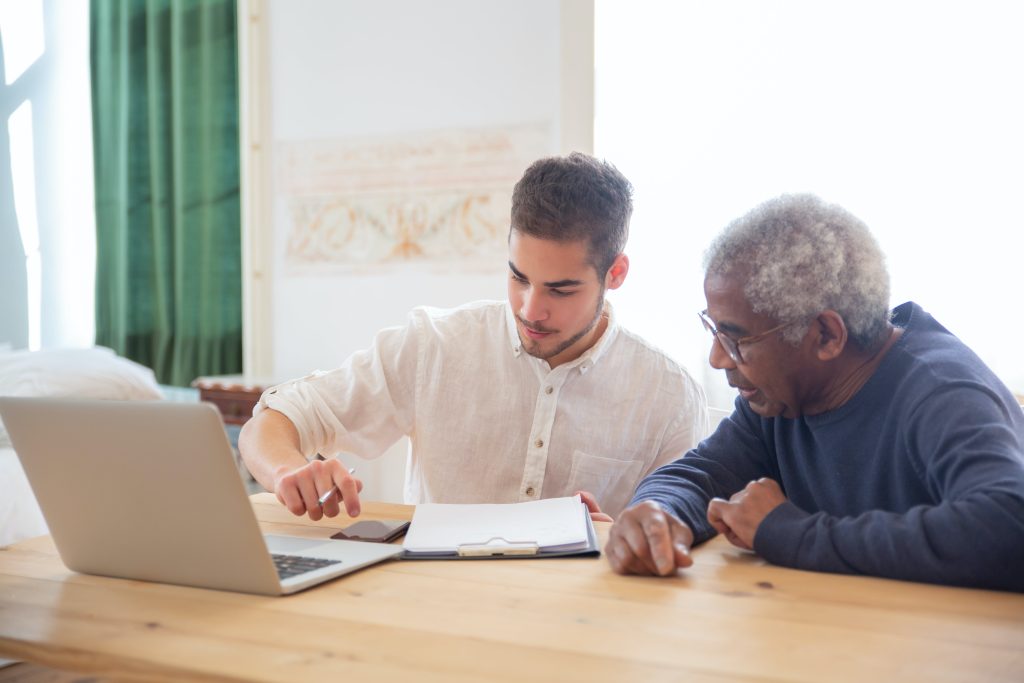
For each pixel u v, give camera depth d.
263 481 1.54
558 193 1.59
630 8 3.38
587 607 1.02
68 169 4.55
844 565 1.13
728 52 3.29
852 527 1.14
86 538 1.14
